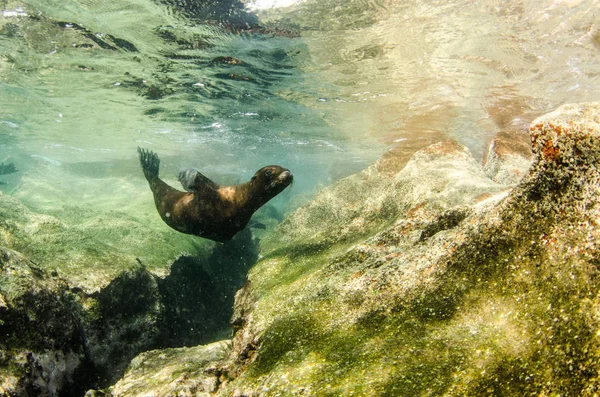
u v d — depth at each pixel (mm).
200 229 5676
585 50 7230
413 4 6148
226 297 7641
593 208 1298
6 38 7785
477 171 4488
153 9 6527
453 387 1266
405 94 10820
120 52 8375
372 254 2686
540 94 10000
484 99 10883
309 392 1495
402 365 1445
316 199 5906
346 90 10625
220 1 6238
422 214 2998
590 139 1331
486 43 7414
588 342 1106
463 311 1581
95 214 7891
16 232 5180
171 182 15195
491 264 1623
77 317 4156
